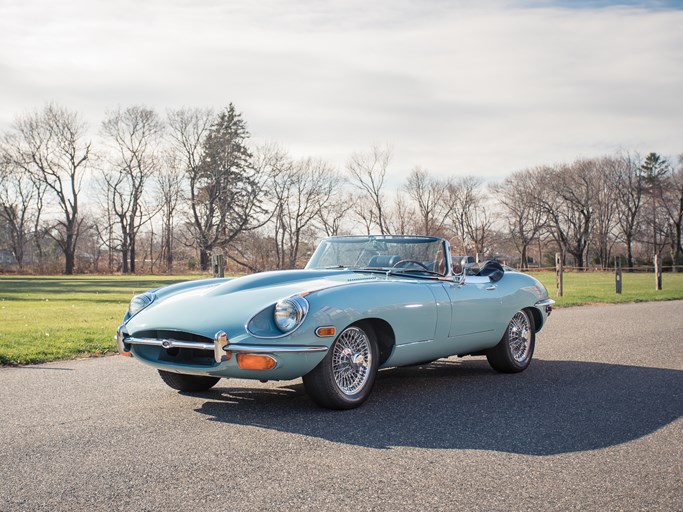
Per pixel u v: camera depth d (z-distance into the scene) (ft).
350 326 16.34
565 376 21.72
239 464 12.17
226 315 15.55
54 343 29.04
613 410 16.67
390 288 17.43
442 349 19.21
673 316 44.06
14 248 222.07
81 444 13.47
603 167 262.26
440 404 17.30
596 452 13.03
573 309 51.42
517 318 22.47
